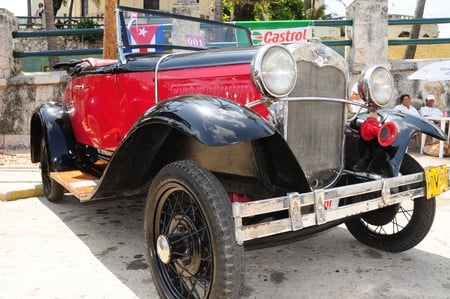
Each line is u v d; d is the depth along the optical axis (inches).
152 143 116.7
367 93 127.8
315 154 121.6
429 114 325.1
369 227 156.3
